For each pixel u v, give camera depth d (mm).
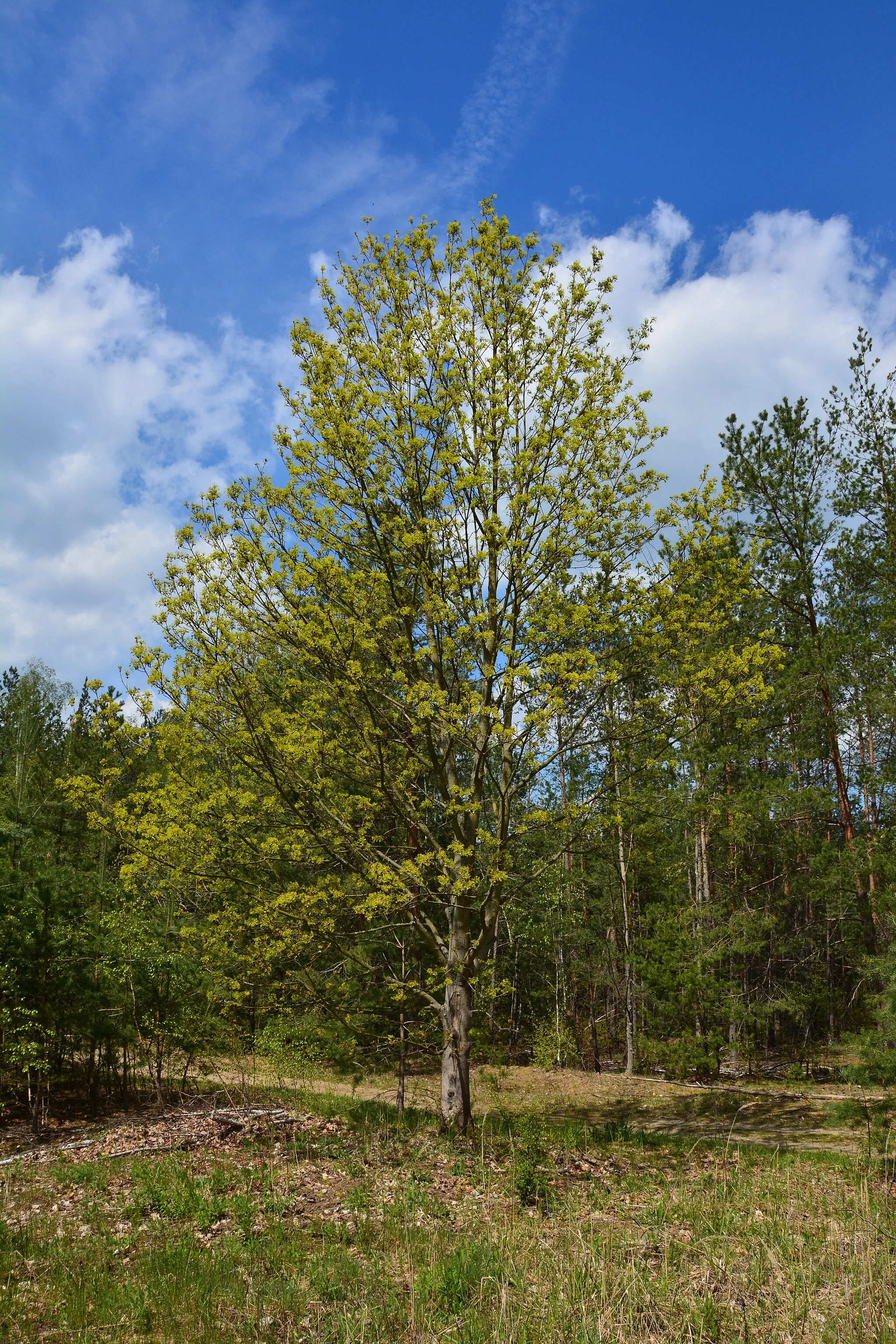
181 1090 12172
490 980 11703
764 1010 16109
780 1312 5352
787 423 17234
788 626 17406
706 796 16641
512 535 9773
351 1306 5250
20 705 18000
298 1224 6656
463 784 13617
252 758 10133
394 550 10258
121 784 10406
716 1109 14133
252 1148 8750
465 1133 10000
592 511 9664
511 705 10078
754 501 17359
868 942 15242
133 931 11539
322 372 9719
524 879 10820
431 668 10922
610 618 9875
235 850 10008
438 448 9992
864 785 16359
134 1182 7617
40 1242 6152
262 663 10266
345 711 10211
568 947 19875
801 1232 6852
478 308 10383
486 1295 5484
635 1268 5750
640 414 10125
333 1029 10797
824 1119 12953
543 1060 18328
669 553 10820
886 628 15719
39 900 10383
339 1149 8875
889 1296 5488
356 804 10266
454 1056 10336
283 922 9781
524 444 10297
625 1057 21344
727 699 9742
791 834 16453
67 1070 11609
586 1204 7598
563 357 10102
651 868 19016
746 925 15914
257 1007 11500
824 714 16438
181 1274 5598
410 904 9734
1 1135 9969
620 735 10367
